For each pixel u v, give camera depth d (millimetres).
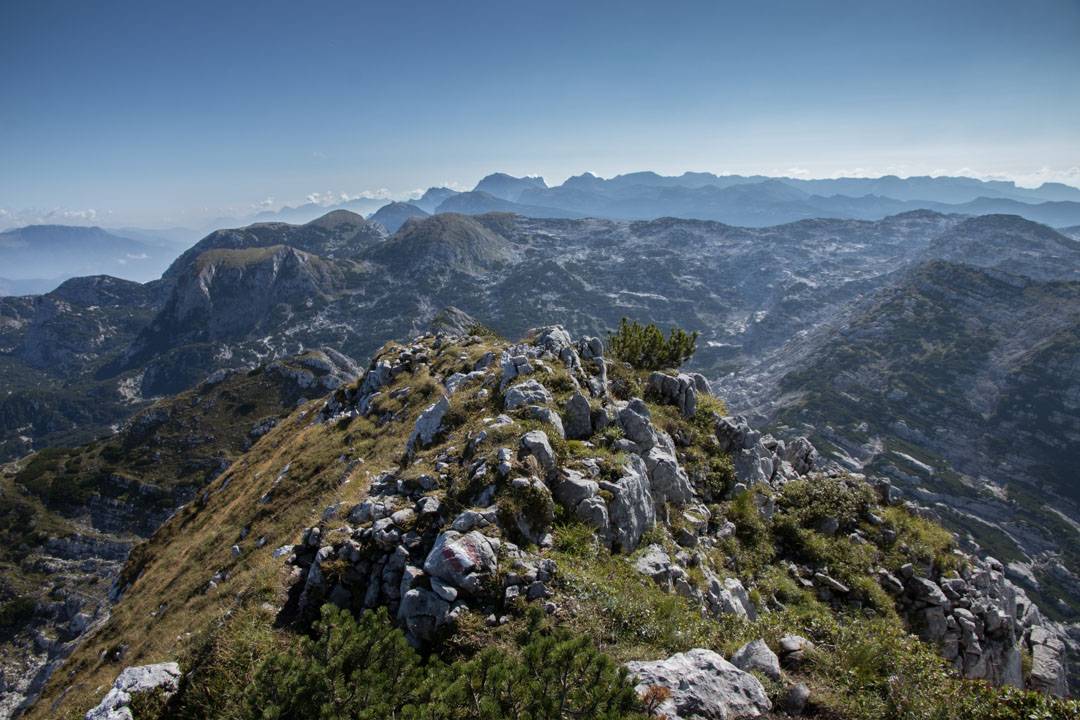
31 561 186875
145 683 13258
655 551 19062
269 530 31844
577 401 23609
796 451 36031
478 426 22688
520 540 16500
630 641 13492
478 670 10781
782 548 25203
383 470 27828
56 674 35156
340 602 15977
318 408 61125
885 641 14984
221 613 18141
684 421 29562
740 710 11422
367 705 10625
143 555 55125
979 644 23156
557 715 9891
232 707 11812
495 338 50719
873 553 25062
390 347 57281
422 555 16031
